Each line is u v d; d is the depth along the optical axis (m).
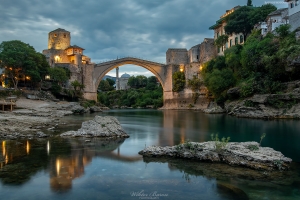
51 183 9.70
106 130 20.61
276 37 40.72
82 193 8.78
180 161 12.75
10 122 23.48
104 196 8.56
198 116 43.41
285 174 10.77
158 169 11.52
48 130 23.11
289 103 34.72
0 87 52.56
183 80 74.06
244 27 59.53
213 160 12.56
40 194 8.67
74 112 49.12
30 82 57.81
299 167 11.76
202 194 8.75
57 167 11.74
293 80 36.66
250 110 38.25
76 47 74.88
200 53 74.31
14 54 48.88
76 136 19.86
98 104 72.50
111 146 16.69
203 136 21.23
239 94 45.34
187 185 9.59
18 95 48.28
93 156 13.90
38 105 44.91
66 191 8.94
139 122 34.66
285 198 8.44
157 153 13.80
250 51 43.16
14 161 12.70
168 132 23.91
